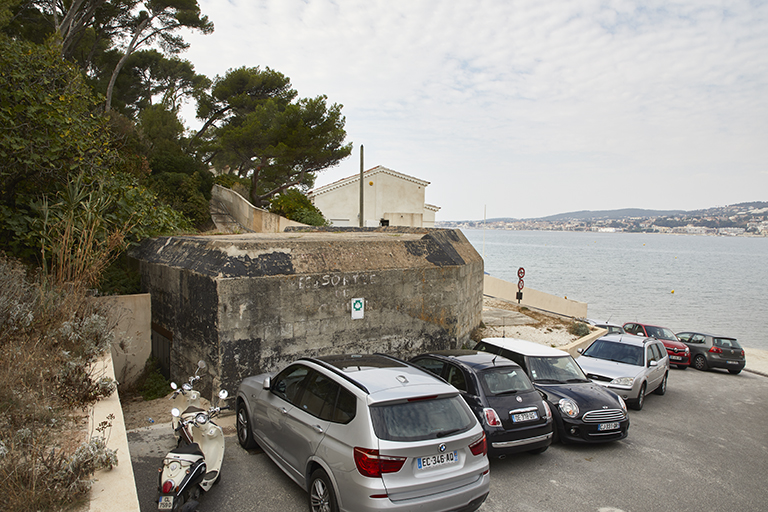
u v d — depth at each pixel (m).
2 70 8.87
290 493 5.32
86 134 10.30
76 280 7.55
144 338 9.45
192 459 4.45
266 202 34.78
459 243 14.34
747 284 76.44
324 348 9.12
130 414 7.75
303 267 8.88
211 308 7.86
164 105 27.89
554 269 91.69
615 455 7.44
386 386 4.80
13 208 9.31
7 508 3.21
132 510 3.47
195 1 27.23
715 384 15.13
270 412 5.76
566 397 7.78
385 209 34.00
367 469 4.12
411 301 10.65
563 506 5.60
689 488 6.34
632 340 11.88
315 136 28.73
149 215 11.97
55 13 21.94
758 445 8.48
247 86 31.72
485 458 4.83
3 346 5.54
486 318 18.42
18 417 4.35
